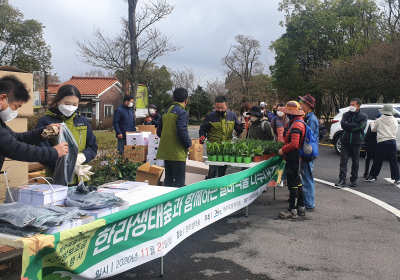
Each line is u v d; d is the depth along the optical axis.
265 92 47.06
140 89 25.23
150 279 3.02
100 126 27.16
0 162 2.29
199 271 3.18
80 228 1.91
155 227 2.69
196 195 3.35
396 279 3.01
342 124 6.77
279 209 5.34
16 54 35.06
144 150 7.00
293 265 3.31
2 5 33.56
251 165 4.88
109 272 2.24
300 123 4.68
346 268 3.23
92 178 5.70
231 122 6.17
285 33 26.84
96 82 33.19
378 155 7.18
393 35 17.14
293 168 4.78
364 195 6.17
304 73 26.03
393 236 4.09
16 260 3.06
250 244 3.87
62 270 1.89
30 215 1.76
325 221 4.70
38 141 2.64
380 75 16.30
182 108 4.88
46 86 15.29
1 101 2.14
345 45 23.41
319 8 23.81
